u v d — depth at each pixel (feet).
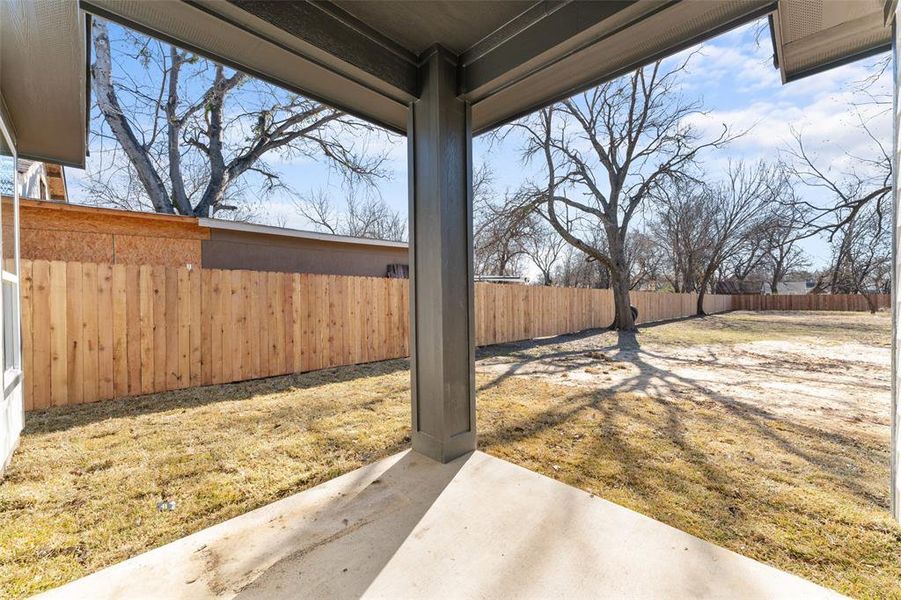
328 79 7.88
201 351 15.15
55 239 16.99
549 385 15.51
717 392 14.29
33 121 9.45
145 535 5.86
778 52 6.79
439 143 8.05
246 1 5.76
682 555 5.24
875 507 6.54
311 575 4.93
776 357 21.95
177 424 10.79
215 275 15.52
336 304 19.16
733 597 4.51
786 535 5.79
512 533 5.75
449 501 6.63
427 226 8.38
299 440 9.64
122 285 13.52
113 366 13.33
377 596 4.59
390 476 7.56
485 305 26.66
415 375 8.74
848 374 17.46
